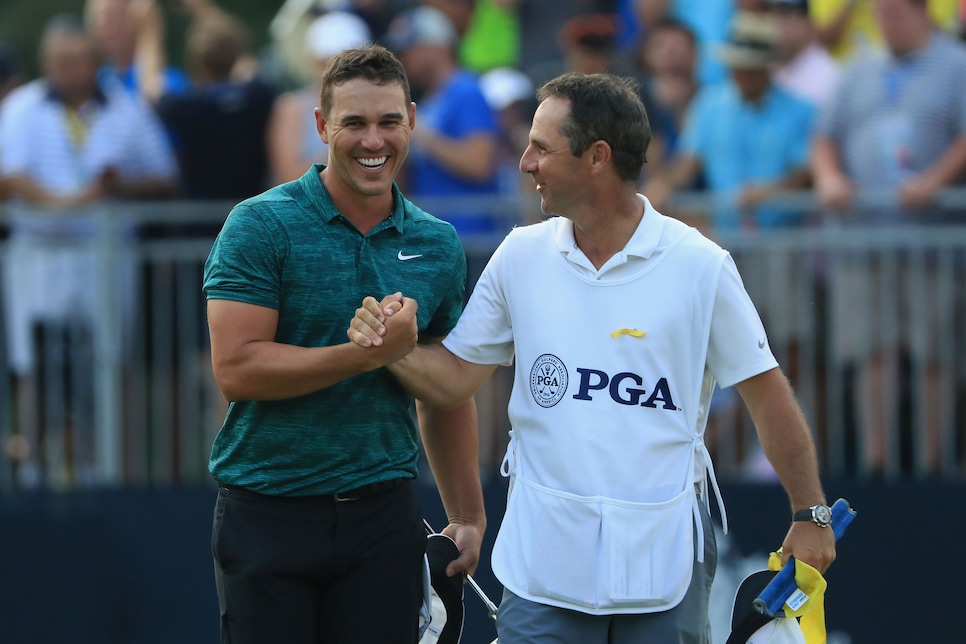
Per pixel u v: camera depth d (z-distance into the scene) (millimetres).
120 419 22297
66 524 21812
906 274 21641
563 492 12781
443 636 13828
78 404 22281
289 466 12773
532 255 13172
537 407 12992
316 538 12820
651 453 12742
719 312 12758
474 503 14125
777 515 21359
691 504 12953
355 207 12844
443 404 13477
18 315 22297
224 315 12445
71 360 22266
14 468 22312
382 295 12852
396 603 13086
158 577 21750
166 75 28609
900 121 22719
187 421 22344
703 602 13102
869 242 21656
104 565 21797
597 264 12977
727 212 22234
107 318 22234
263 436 12781
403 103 12539
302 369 12156
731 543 21391
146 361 22297
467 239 22203
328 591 13141
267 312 12539
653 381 12750
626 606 12633
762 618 12961
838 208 21953
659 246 12812
